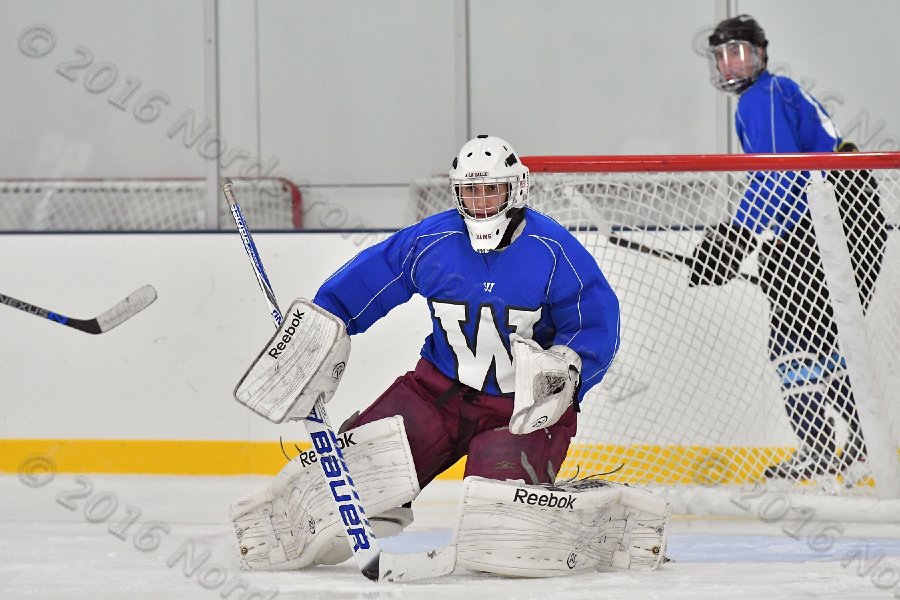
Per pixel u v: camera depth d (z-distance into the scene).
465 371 10.48
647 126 23.58
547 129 23.94
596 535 9.88
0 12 26.06
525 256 10.23
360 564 9.28
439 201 24.67
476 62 24.08
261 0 25.17
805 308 15.23
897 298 15.41
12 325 19.64
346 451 10.08
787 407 15.34
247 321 19.06
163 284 19.28
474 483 9.48
